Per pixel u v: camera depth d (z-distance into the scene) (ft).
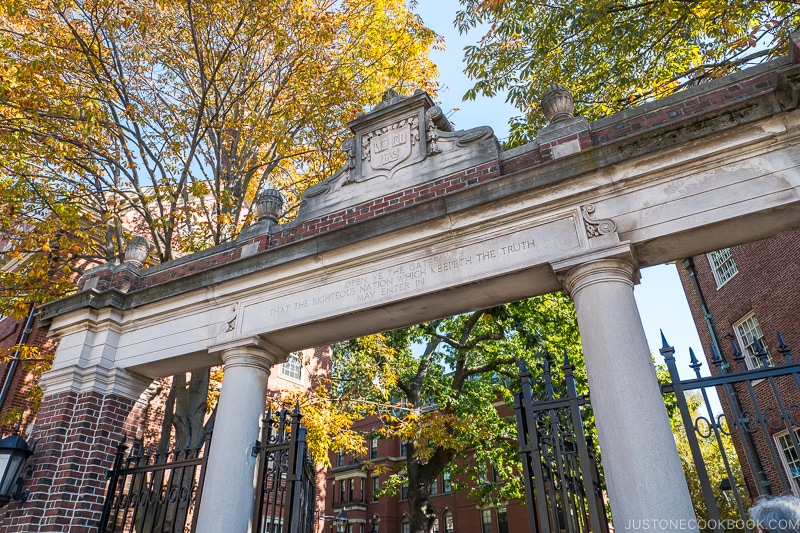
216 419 24.00
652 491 15.19
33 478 25.22
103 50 37.73
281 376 66.54
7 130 33.99
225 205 38.75
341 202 26.63
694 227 18.16
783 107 17.78
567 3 31.65
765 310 51.31
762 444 45.11
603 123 21.72
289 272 25.36
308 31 39.58
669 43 32.99
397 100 27.07
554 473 18.65
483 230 21.74
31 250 37.32
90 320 29.17
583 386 52.60
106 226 39.04
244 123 39.37
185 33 39.78
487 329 59.67
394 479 77.82
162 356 27.17
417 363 61.31
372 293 23.11
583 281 19.04
